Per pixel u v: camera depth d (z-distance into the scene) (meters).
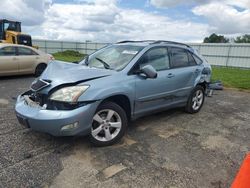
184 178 3.19
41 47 37.62
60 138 4.14
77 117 3.47
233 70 19.78
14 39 16.58
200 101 6.18
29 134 4.26
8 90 7.84
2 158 3.45
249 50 23.61
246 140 4.57
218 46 25.73
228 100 7.88
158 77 4.71
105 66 4.53
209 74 6.30
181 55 5.57
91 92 3.62
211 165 3.56
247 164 3.21
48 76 3.94
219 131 4.96
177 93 5.32
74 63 4.82
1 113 5.36
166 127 5.02
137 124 5.11
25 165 3.30
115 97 4.03
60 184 2.94
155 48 4.89
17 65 10.19
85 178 3.08
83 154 3.67
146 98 4.52
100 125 3.88
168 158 3.69
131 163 3.49
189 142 4.32
